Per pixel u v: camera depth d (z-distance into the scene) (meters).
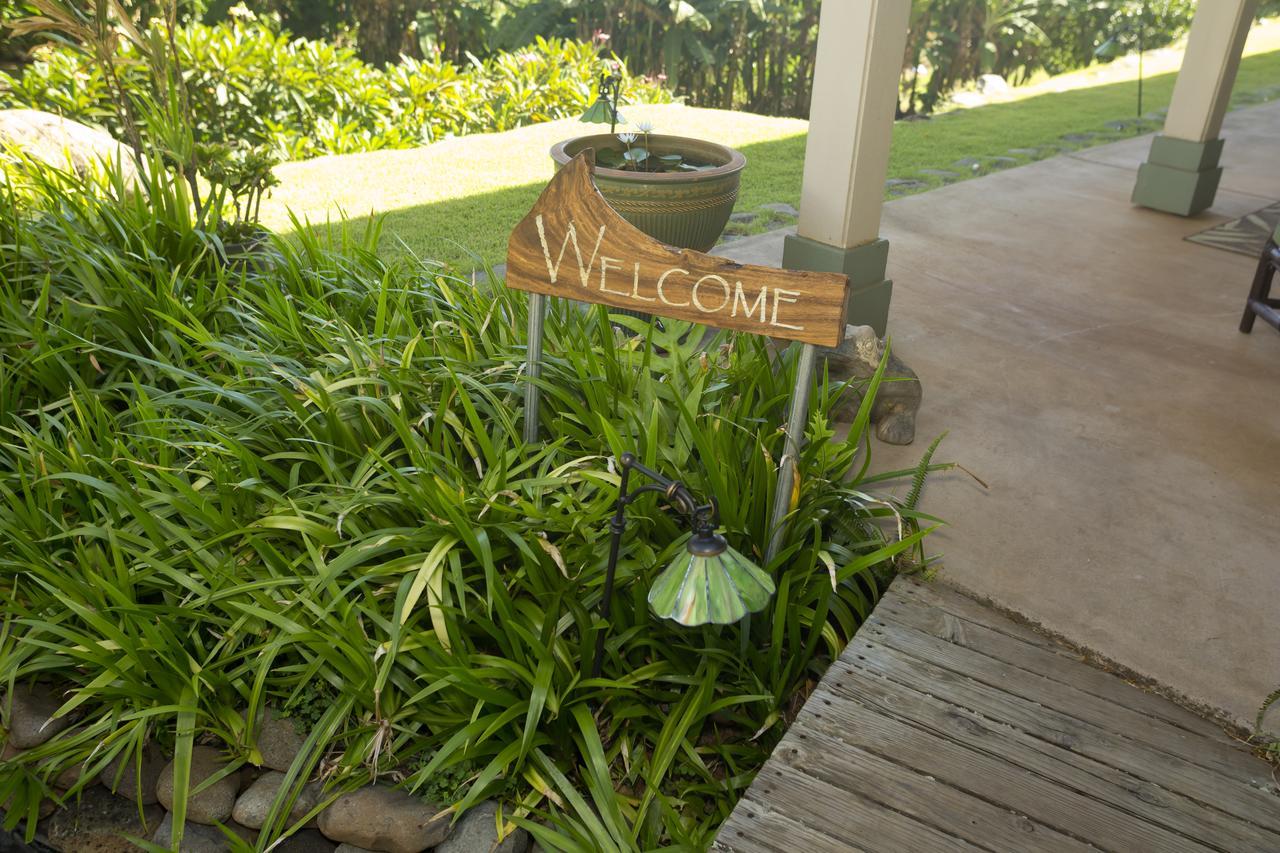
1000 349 4.40
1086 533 3.08
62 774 2.43
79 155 5.15
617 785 2.42
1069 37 18.48
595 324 3.43
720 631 2.56
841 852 2.02
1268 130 9.93
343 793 2.31
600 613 2.46
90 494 2.73
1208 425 3.77
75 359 3.28
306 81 8.92
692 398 2.78
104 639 2.47
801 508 2.69
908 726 2.33
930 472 3.38
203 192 6.29
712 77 18.25
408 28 14.63
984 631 2.67
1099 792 2.17
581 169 2.56
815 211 4.04
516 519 2.59
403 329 3.51
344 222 4.07
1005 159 8.23
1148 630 2.65
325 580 2.35
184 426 2.86
